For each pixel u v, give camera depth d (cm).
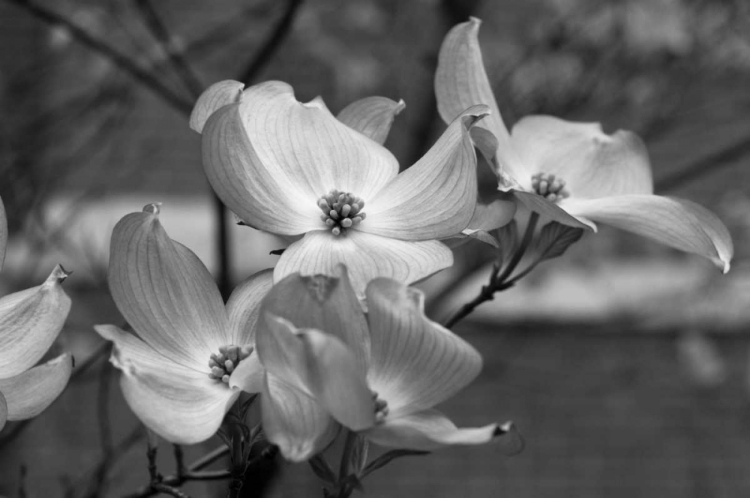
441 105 77
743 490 237
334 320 65
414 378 66
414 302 65
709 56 160
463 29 76
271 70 168
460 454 237
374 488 236
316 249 69
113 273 68
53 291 69
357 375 63
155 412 66
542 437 236
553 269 178
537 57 155
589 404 236
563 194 77
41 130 152
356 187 72
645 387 236
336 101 169
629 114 164
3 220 69
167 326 68
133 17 149
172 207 204
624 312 191
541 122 80
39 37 174
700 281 186
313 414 65
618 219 75
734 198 190
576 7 154
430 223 69
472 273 137
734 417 235
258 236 162
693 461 237
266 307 64
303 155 72
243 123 71
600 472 237
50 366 68
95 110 152
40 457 182
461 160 69
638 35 150
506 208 72
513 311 177
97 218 172
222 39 153
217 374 68
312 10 159
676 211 74
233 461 68
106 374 94
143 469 150
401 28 162
